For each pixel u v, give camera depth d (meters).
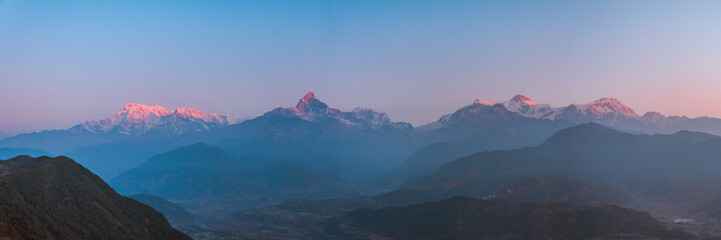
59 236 197.25
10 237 166.50
